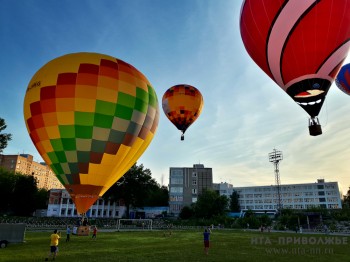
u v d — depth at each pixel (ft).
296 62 51.37
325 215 217.77
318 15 46.83
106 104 64.49
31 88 66.44
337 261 51.57
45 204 299.99
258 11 50.78
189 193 305.32
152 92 76.02
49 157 64.75
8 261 45.85
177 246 71.97
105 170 65.41
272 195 394.73
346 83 105.70
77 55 69.15
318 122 54.44
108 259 49.52
